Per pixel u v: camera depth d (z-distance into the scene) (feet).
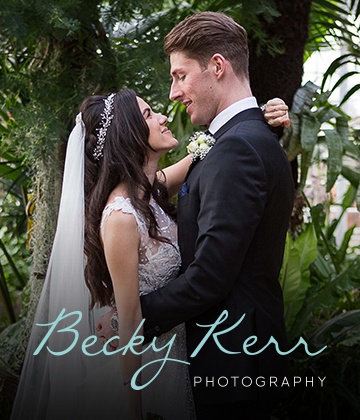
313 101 11.60
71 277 8.00
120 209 7.41
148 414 8.04
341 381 11.30
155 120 7.91
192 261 7.48
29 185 12.21
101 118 7.82
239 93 7.66
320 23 13.51
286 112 7.72
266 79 11.71
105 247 7.45
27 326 10.70
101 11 10.70
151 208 7.83
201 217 7.16
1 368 10.66
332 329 11.24
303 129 10.94
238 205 7.00
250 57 11.78
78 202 7.93
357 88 13.30
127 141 7.72
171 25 10.77
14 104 11.53
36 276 10.68
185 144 11.25
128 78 10.55
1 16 9.65
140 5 10.20
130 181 7.61
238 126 7.49
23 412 8.43
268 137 7.44
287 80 11.72
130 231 7.39
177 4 11.88
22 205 14.10
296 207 12.75
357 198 11.25
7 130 11.85
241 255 7.06
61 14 9.50
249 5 10.75
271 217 7.39
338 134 11.08
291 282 11.31
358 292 14.06
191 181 7.61
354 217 22.36
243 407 7.57
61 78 10.66
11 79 10.75
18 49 10.67
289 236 11.37
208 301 7.09
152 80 10.57
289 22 11.56
